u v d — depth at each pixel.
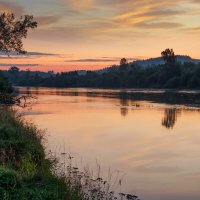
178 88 127.31
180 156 21.34
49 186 10.85
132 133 30.16
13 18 37.72
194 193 14.43
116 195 13.35
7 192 9.61
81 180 14.14
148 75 151.75
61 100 71.50
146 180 16.11
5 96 31.61
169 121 38.31
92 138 27.17
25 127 21.36
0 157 13.70
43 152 17.09
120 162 19.45
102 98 78.44
